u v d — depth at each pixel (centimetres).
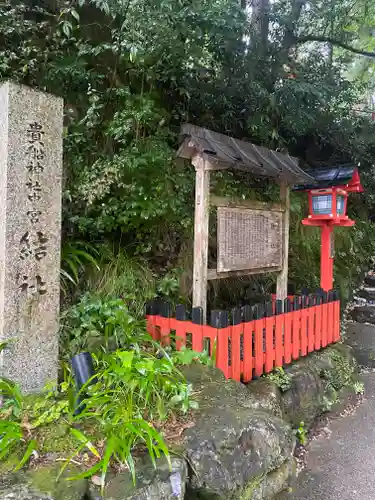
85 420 221
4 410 221
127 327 302
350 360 483
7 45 370
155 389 235
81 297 343
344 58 660
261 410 271
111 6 367
